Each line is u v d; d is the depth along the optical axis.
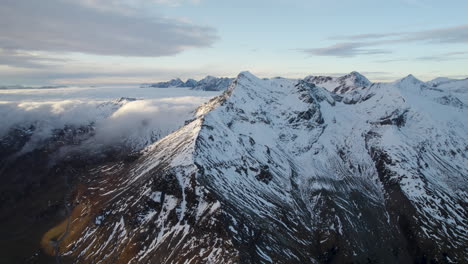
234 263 102.62
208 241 115.50
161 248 119.19
